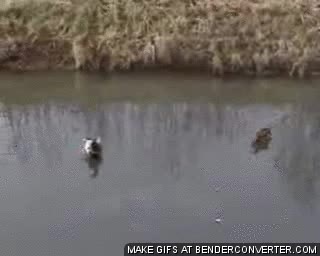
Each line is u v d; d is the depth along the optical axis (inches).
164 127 643.5
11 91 716.7
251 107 687.1
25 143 605.0
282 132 630.5
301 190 529.3
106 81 745.0
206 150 594.6
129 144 605.6
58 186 533.3
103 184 536.1
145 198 517.0
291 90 724.7
